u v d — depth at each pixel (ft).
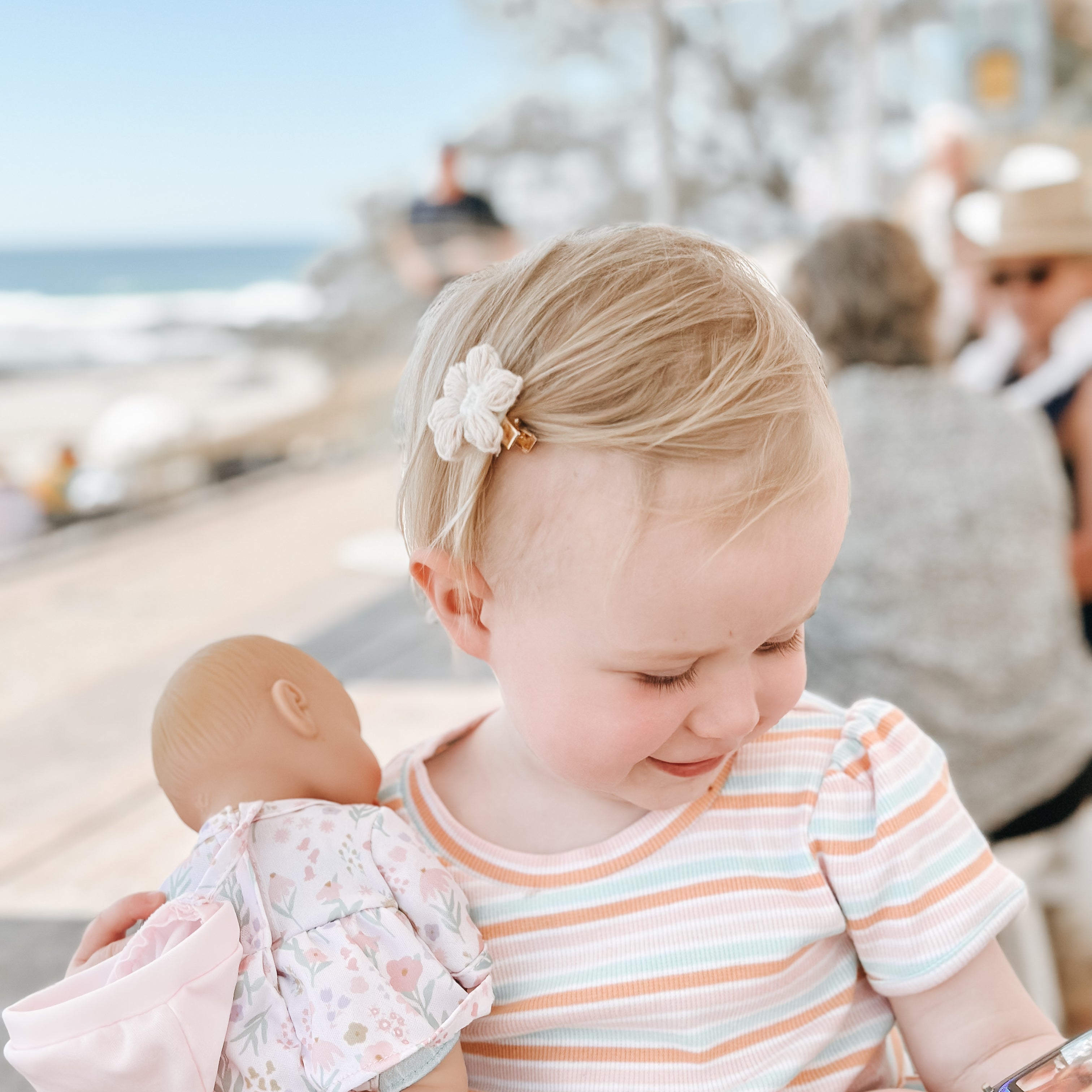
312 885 2.07
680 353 1.79
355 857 2.12
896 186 16.57
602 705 1.89
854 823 2.28
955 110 11.59
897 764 2.33
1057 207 7.67
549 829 2.33
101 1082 1.89
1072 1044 2.05
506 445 1.85
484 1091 2.29
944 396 5.44
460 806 2.41
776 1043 2.23
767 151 26.63
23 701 10.61
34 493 18.61
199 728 2.26
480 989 2.06
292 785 2.26
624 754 1.91
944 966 2.22
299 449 24.45
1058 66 16.10
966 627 5.28
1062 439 6.75
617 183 27.27
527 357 1.87
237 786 2.24
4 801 8.45
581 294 1.88
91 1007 1.90
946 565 5.27
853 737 2.40
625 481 1.76
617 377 1.78
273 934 2.03
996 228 7.77
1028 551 5.31
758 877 2.26
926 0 19.63
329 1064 1.91
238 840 2.11
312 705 2.33
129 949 2.02
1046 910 5.56
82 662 11.64
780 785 2.35
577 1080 2.21
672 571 1.75
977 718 5.29
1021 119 12.53
